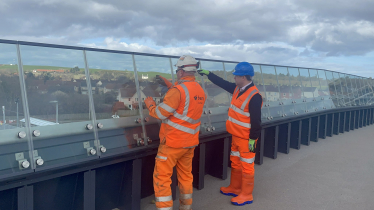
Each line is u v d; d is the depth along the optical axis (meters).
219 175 4.12
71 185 2.52
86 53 2.53
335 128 8.46
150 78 3.11
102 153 2.50
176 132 2.52
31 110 2.13
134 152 2.75
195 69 2.65
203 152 3.65
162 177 2.57
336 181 4.10
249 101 3.08
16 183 1.98
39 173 2.07
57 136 2.26
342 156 5.61
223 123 4.05
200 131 3.59
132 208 2.85
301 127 6.50
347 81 9.49
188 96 2.50
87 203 2.46
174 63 3.41
